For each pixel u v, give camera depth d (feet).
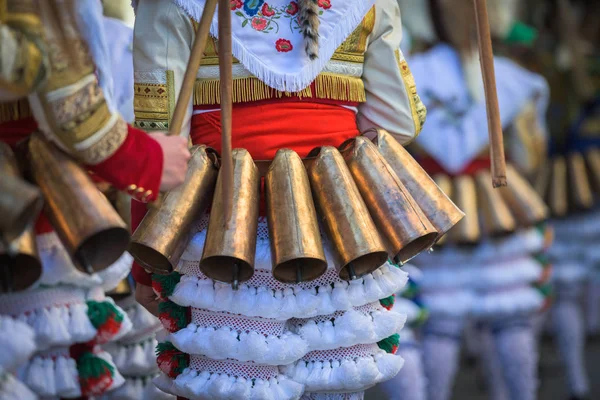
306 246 13.09
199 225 14.10
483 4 14.46
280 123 14.44
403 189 13.87
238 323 13.99
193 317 14.34
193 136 14.76
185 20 14.42
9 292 12.66
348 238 13.30
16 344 12.10
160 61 14.44
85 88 12.10
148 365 18.29
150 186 12.65
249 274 13.38
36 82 11.69
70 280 13.87
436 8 25.38
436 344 25.16
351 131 15.08
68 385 14.08
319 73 14.62
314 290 14.07
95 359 14.51
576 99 32.27
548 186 32.35
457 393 31.22
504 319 25.52
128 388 18.24
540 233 25.75
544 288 25.94
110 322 14.40
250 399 13.89
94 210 11.99
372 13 15.19
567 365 30.94
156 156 12.69
